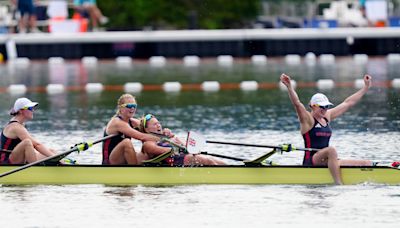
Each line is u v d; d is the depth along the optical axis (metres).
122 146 65.31
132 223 54.09
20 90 127.88
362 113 97.88
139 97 117.12
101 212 56.66
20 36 173.75
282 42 172.38
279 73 143.25
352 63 158.50
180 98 115.56
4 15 184.00
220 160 69.38
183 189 62.88
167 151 64.62
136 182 64.62
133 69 155.38
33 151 65.38
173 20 189.38
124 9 186.50
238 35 172.25
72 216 55.78
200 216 55.56
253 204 58.31
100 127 90.88
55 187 63.84
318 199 59.31
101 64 166.75
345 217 54.75
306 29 175.50
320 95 65.38
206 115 98.69
